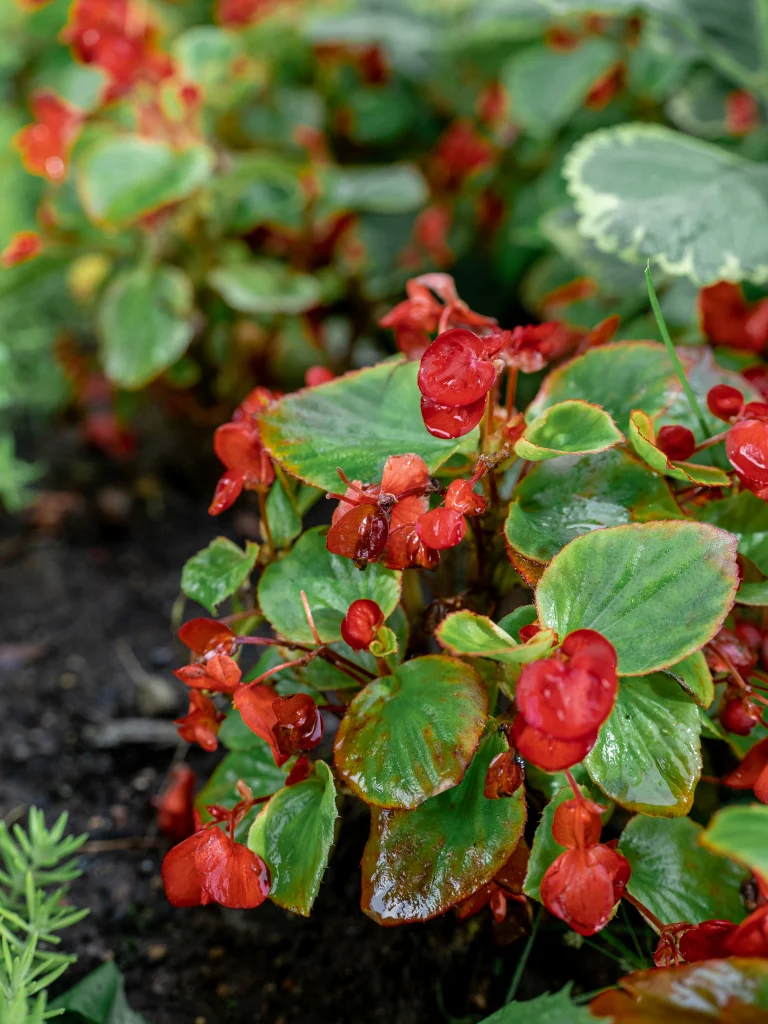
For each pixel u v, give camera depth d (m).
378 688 0.50
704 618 0.47
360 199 0.96
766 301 0.65
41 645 0.81
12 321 1.09
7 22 1.17
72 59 1.18
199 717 0.53
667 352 0.54
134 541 0.94
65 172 0.82
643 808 0.48
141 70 0.82
